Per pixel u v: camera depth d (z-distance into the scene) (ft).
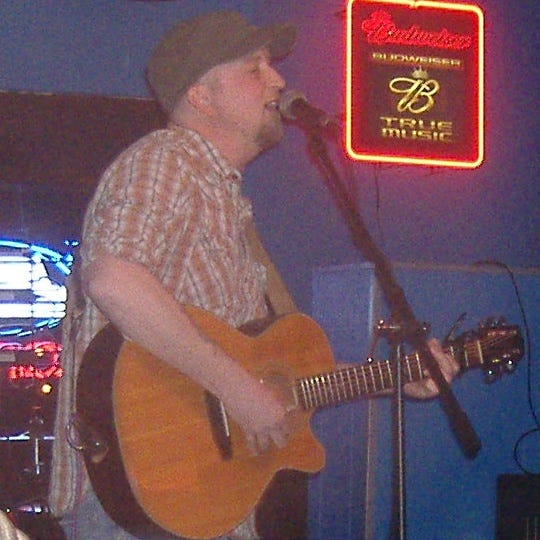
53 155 14.85
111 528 7.98
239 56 8.65
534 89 16.71
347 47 15.51
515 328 9.26
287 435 8.44
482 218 16.40
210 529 8.13
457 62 16.01
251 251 9.16
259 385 8.06
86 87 14.71
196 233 8.16
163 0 14.96
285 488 8.77
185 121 8.73
